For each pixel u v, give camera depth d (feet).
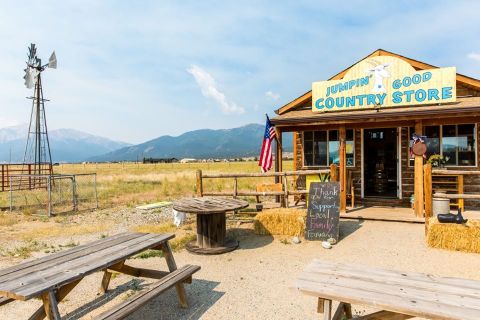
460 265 18.38
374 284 9.39
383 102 33.76
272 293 15.26
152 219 35.24
